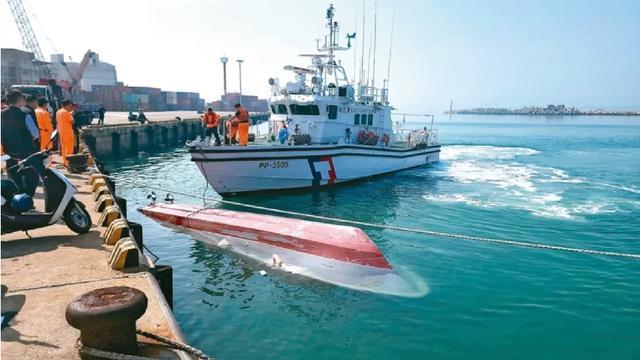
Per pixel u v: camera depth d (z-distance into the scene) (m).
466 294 7.75
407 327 6.62
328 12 18.22
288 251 9.20
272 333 6.43
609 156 32.66
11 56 55.31
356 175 18.77
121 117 47.97
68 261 5.23
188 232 11.18
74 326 2.96
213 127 15.45
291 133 17.73
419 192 17.41
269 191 16.27
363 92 20.12
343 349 6.03
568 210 14.27
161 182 20.39
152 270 5.16
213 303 7.37
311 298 7.57
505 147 41.53
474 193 17.27
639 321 6.81
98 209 7.70
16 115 7.70
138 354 3.22
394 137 23.95
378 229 12.08
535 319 6.87
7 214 5.73
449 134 69.19
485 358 5.85
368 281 8.11
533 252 10.01
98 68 94.31
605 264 9.23
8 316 3.82
